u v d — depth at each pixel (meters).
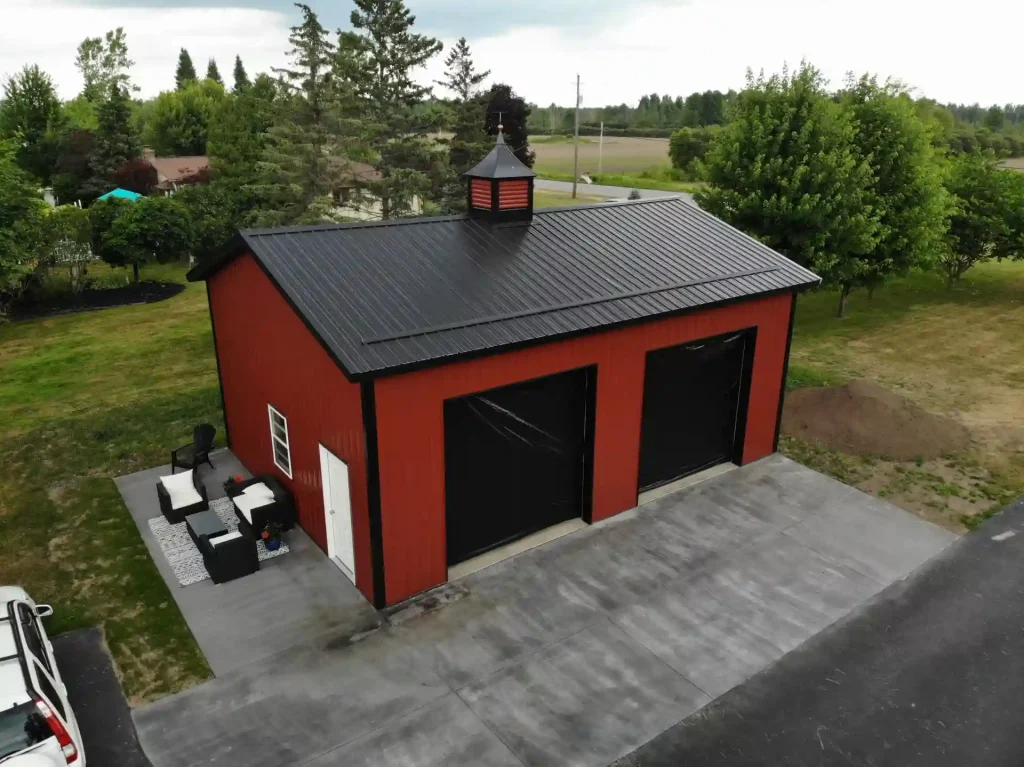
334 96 31.16
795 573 10.06
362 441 8.70
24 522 11.45
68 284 26.84
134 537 10.99
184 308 24.66
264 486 11.52
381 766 7.03
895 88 21.36
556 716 7.64
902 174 20.81
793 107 19.38
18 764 6.01
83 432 14.77
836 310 24.16
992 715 7.61
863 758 7.12
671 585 9.82
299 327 9.70
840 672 8.23
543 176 66.75
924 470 12.99
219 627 9.02
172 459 12.58
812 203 18.73
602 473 11.18
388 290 9.81
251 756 7.15
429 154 34.88
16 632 7.07
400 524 9.18
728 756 7.16
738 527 11.21
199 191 31.94
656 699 7.87
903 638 8.77
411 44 36.78
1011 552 10.48
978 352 19.73
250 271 10.89
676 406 12.16
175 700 7.86
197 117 63.94
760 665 8.37
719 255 12.96
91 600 9.52
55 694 6.82
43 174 52.47
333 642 8.75
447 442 9.60
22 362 19.34
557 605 9.42
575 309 10.30
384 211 32.91
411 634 8.89
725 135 20.77
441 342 8.94
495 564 10.30
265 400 11.52
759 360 12.73
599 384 10.63
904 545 10.70
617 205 14.20
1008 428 14.74
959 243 25.70
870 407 14.52
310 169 30.12
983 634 8.82
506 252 11.58
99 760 7.09
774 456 13.58
